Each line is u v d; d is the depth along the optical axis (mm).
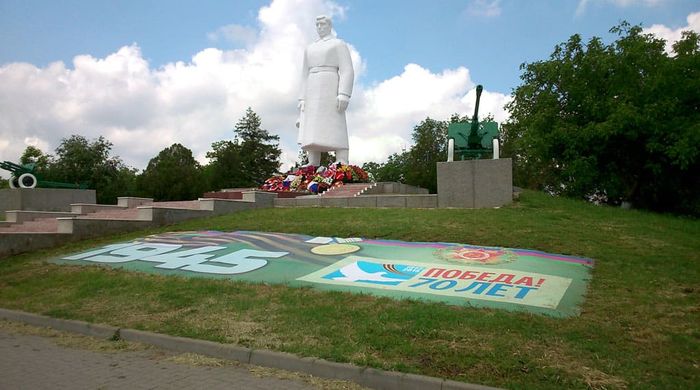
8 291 10047
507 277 8961
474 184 15805
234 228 14867
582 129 23328
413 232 12555
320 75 24188
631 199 25594
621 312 7109
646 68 23266
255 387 5367
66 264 12117
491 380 5094
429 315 7008
